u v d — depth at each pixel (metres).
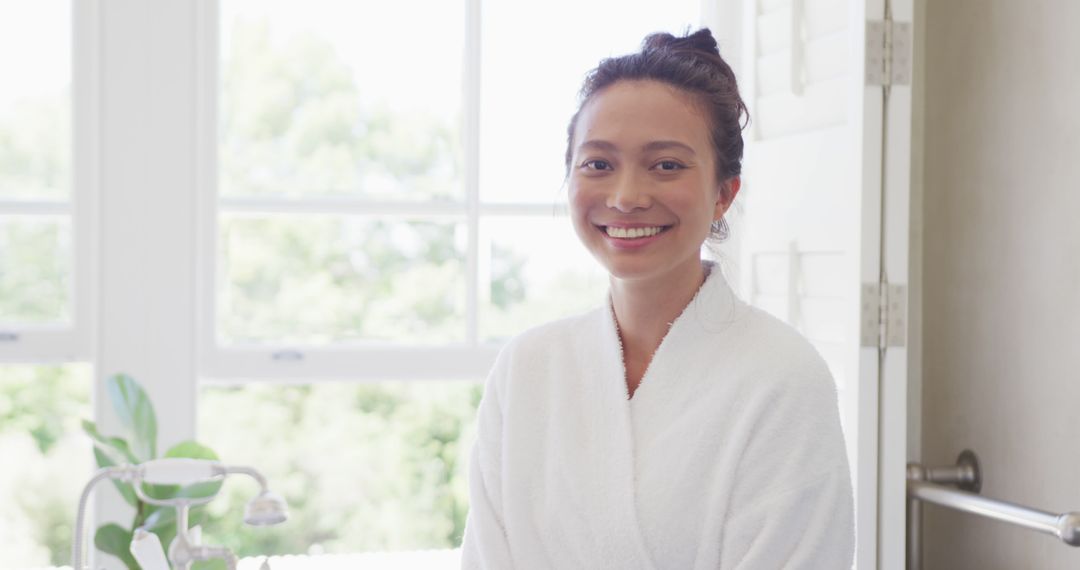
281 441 5.69
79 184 1.88
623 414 1.08
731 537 1.02
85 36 1.87
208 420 5.64
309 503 5.69
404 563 3.52
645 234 1.03
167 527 1.62
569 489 1.09
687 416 1.06
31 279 4.61
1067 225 1.51
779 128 1.79
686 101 1.04
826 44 1.65
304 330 5.53
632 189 1.02
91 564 1.79
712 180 1.07
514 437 1.14
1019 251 1.61
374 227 5.57
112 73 1.81
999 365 1.66
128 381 1.68
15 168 2.49
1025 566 1.59
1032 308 1.58
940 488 1.58
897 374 1.56
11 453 5.34
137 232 1.82
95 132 1.85
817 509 1.02
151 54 1.82
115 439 1.62
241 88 4.70
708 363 1.07
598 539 1.06
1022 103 1.60
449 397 5.82
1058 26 1.52
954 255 1.77
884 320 1.55
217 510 5.60
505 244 5.36
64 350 1.88
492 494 1.15
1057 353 1.53
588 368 1.12
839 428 1.04
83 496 1.05
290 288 5.52
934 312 1.83
